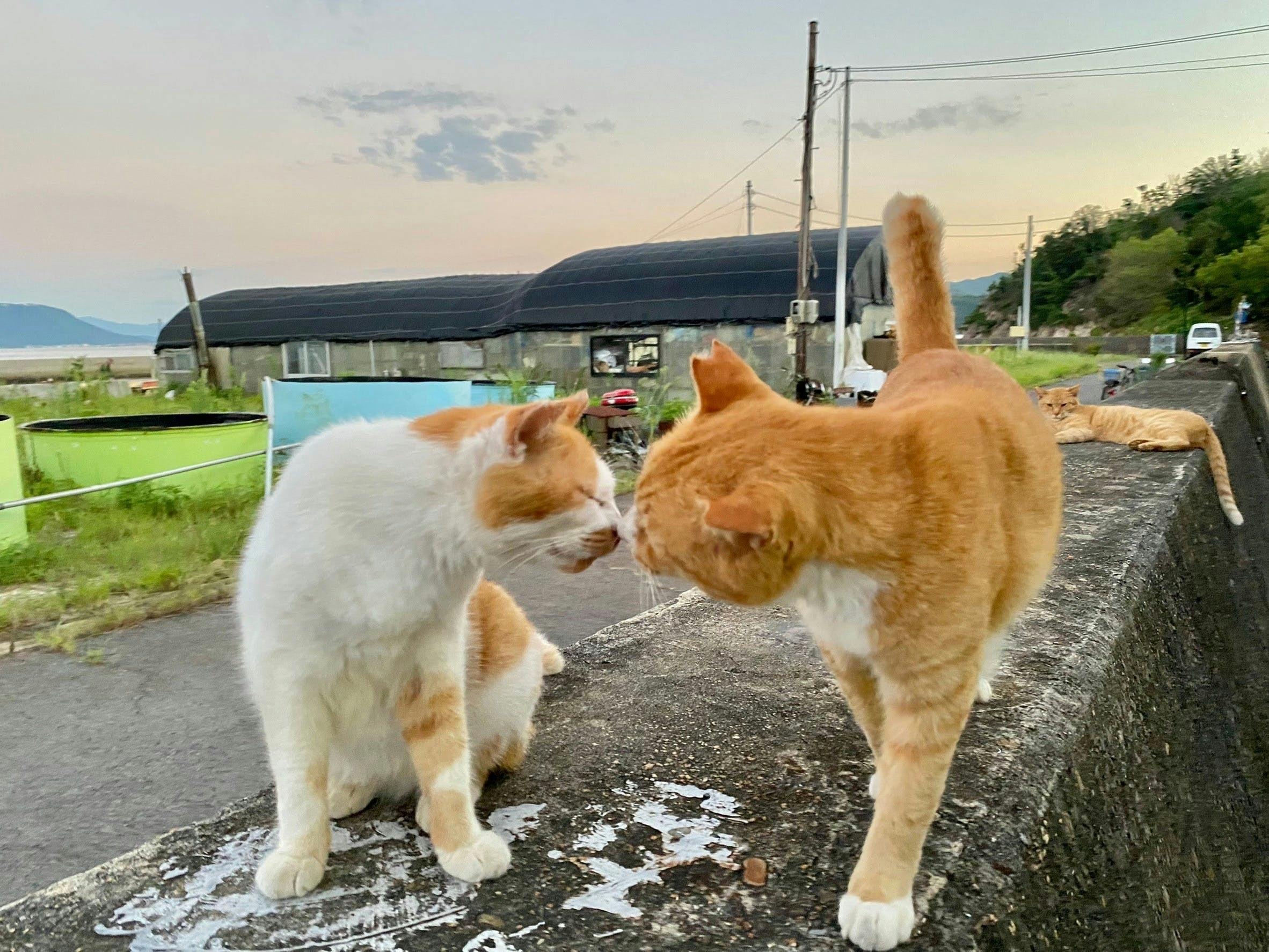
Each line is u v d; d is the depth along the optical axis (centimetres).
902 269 221
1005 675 187
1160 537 297
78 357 1856
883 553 123
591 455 172
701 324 1563
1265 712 354
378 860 139
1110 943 141
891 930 111
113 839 265
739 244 1719
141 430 692
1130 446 524
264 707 139
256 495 712
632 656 230
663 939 117
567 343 1656
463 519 147
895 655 128
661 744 178
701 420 148
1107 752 175
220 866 136
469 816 140
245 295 2053
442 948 116
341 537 136
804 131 1452
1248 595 439
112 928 121
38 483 719
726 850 138
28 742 330
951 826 135
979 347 3566
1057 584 243
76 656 418
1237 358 1048
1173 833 191
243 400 1338
